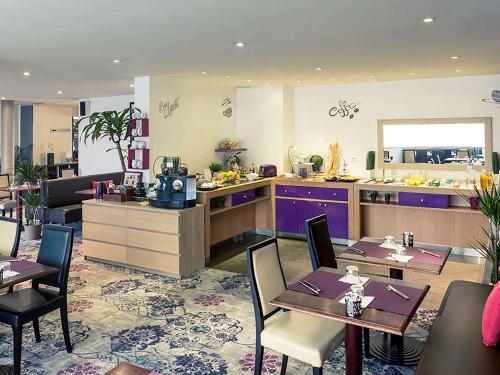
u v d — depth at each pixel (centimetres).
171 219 516
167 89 670
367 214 689
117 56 495
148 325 386
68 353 335
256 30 383
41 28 373
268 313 291
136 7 317
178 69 584
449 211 623
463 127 657
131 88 826
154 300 447
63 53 480
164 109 665
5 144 1141
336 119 752
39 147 1273
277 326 282
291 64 546
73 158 1355
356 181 686
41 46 444
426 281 507
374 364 321
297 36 403
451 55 492
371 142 726
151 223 531
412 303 250
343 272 309
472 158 655
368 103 723
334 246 676
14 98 1061
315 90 767
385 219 677
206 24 361
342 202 680
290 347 263
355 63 541
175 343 352
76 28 373
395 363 320
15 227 389
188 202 530
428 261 330
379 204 656
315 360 255
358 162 739
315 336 269
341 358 330
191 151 719
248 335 367
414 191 628
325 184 691
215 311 418
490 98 638
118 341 355
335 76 648
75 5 312
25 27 369
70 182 772
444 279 512
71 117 1355
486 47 452
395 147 709
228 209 632
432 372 224
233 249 663
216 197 631
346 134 745
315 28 375
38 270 315
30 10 323
